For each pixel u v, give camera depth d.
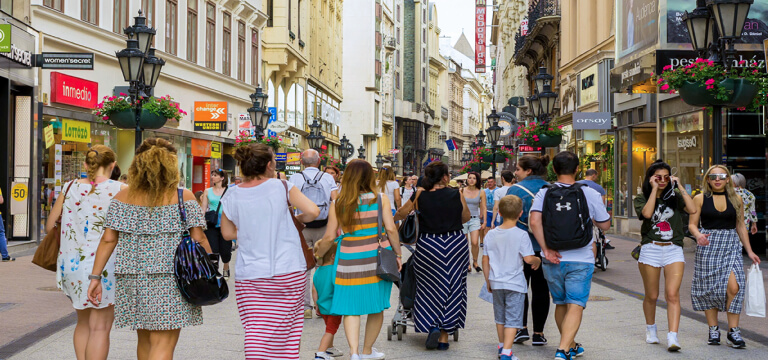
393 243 7.61
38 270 15.20
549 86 25.78
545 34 44.75
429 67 124.00
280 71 43.78
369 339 7.75
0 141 19.66
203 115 30.50
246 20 37.78
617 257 19.66
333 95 62.06
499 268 7.77
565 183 7.73
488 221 17.94
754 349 8.39
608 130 31.62
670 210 8.45
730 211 8.50
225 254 13.82
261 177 6.43
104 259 5.92
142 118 17.23
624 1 26.23
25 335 8.74
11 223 20.33
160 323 5.75
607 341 8.83
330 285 7.79
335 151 64.56
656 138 26.72
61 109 21.84
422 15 116.50
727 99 11.90
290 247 6.39
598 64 31.59
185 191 5.94
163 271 5.76
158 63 16.11
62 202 6.77
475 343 8.77
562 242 7.43
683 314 10.75
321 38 57.12
